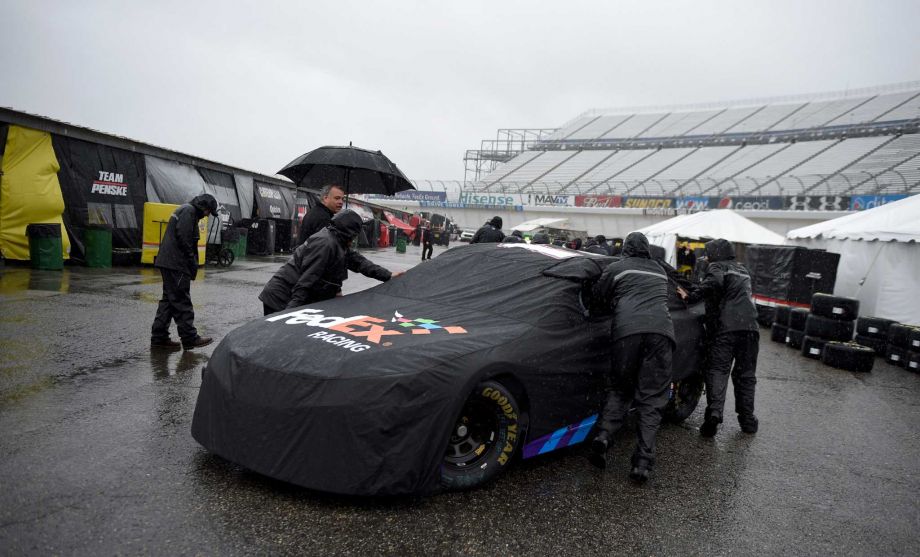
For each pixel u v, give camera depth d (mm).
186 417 3988
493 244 4723
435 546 2646
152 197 14164
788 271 11070
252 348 3254
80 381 4570
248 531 2619
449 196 63281
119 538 2469
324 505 2904
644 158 60594
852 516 3408
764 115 63062
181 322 5832
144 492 2883
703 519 3203
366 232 32062
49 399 4105
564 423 3684
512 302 3826
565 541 2814
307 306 4043
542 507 3141
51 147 11539
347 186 7605
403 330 3379
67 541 2406
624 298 3855
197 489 2965
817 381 7219
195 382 4793
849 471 4156
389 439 2812
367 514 2859
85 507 2689
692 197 44406
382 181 7828
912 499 3729
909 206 11430
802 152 49750
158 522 2621
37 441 3381
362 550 2557
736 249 17750
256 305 9055
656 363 3701
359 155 6906
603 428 3691
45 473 2990
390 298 4121
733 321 4770
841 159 45625
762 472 4008
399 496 2893
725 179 47906
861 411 5898
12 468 3014
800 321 9750
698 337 4848
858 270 11492
